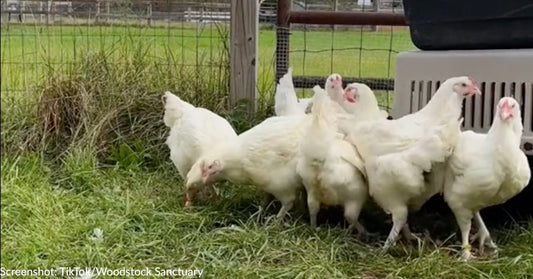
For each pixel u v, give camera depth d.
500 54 3.93
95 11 4.84
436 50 4.16
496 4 4.00
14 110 4.71
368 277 3.68
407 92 4.07
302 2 5.05
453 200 3.77
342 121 4.08
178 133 4.24
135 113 4.74
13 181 4.18
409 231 3.94
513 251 3.82
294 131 4.03
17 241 3.76
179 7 4.86
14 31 4.77
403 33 5.17
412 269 3.68
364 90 4.09
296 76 4.99
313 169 3.89
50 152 4.62
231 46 4.85
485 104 3.97
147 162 4.61
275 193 4.04
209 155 4.07
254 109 4.84
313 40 5.14
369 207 4.16
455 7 4.07
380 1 4.96
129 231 3.92
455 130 3.73
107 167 4.52
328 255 3.77
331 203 3.96
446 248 3.81
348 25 4.93
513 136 3.66
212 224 4.03
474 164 3.70
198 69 4.86
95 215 4.00
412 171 3.77
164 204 4.14
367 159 3.87
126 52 4.84
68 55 4.78
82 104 4.68
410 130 3.82
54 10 4.80
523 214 4.17
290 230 3.92
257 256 3.76
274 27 5.00
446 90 3.83
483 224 3.87
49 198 4.11
